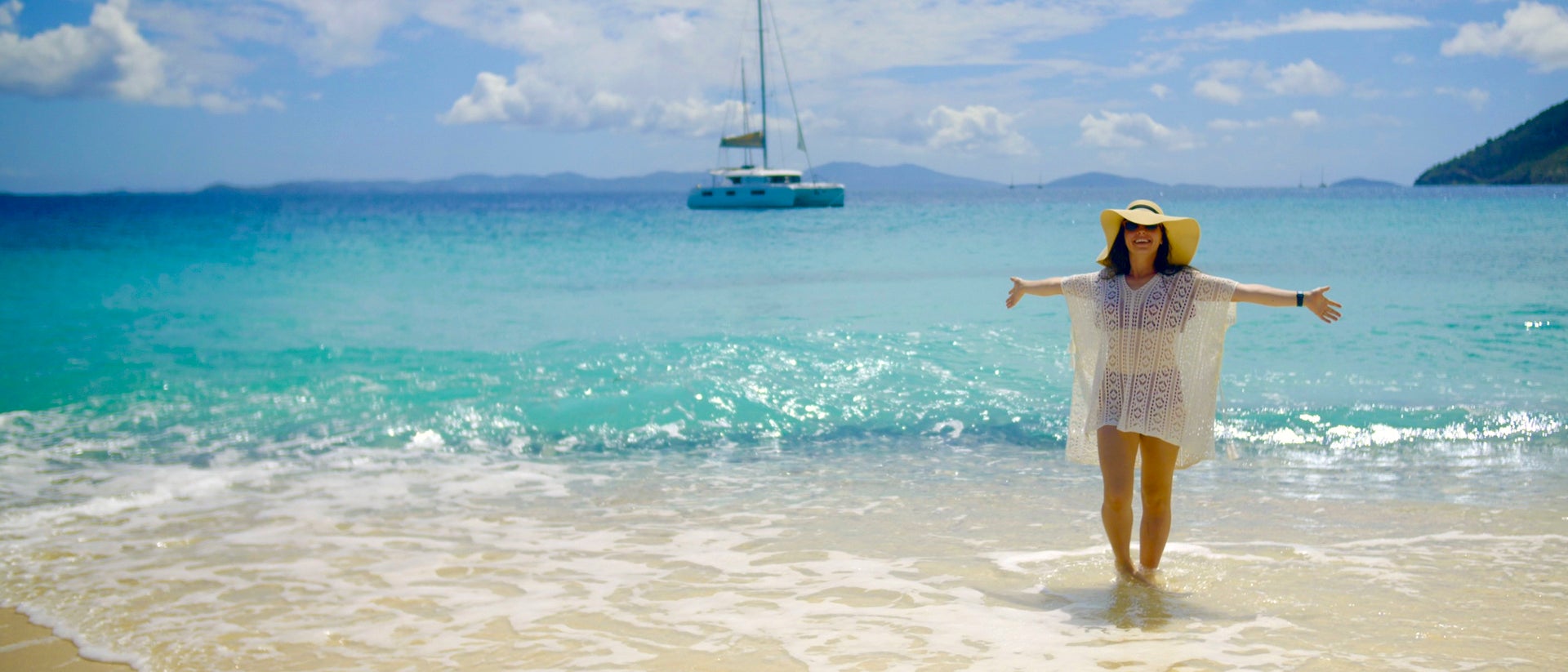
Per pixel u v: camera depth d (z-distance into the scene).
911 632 3.43
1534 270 15.81
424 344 10.32
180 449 6.54
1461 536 4.41
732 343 9.87
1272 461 5.89
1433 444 6.18
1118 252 4.08
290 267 20.34
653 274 18.70
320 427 7.09
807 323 11.40
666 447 6.64
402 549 4.51
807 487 5.59
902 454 6.38
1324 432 6.49
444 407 7.54
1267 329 10.25
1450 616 3.46
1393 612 3.51
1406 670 3.01
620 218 53.84
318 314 12.86
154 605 3.81
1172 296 3.83
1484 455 5.91
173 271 19.14
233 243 28.86
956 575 4.04
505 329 11.40
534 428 7.07
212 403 7.78
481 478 5.88
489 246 27.56
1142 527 4.02
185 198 192.12
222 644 3.43
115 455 6.39
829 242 28.80
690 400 7.64
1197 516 4.82
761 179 68.06
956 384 8.20
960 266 19.94
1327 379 7.98
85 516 5.05
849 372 8.59
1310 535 4.48
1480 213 40.38
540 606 3.76
